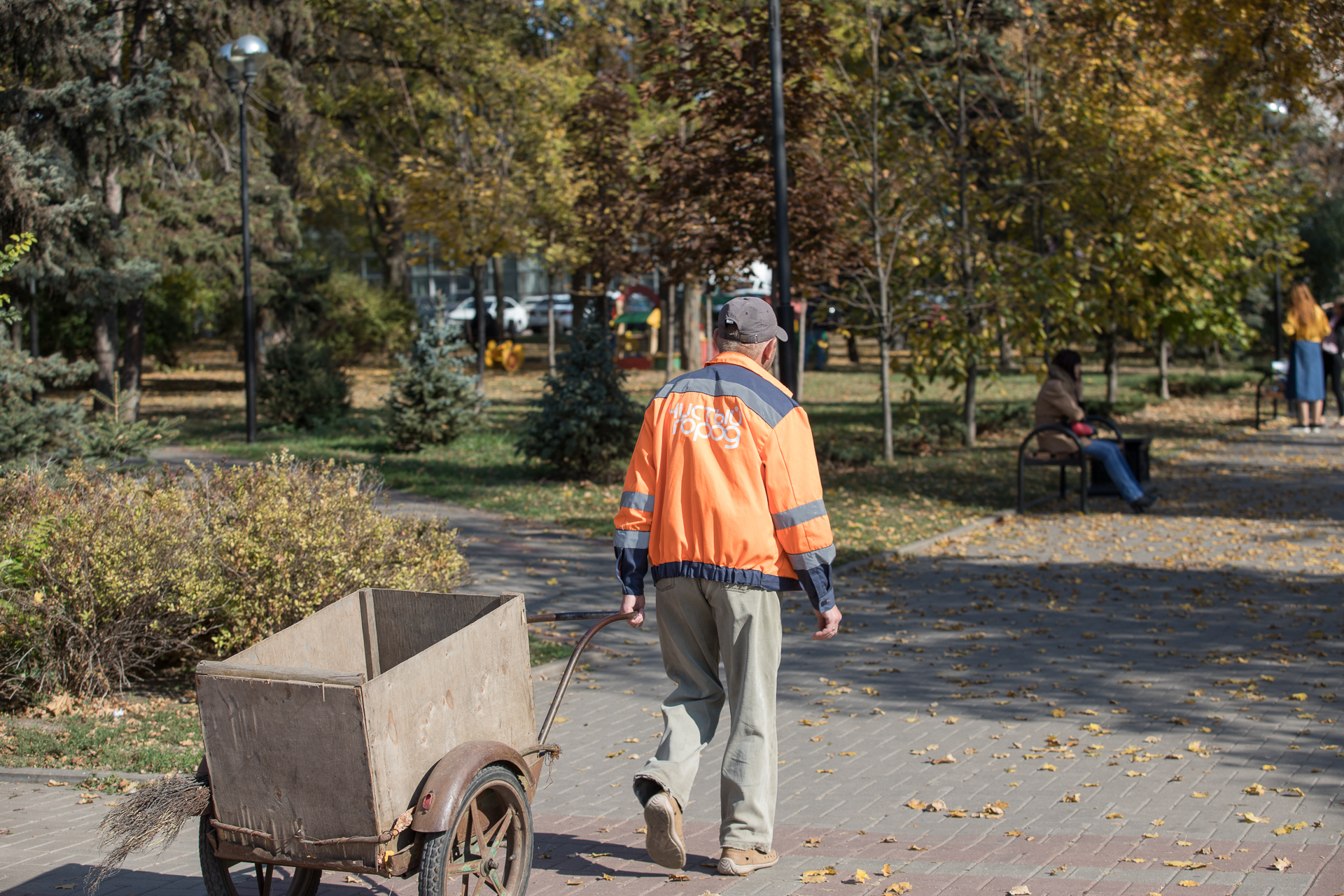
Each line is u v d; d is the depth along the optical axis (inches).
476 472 621.6
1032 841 169.3
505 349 1370.6
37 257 454.3
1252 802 182.5
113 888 161.6
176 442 737.0
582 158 848.3
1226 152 712.4
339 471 304.0
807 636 308.3
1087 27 675.4
